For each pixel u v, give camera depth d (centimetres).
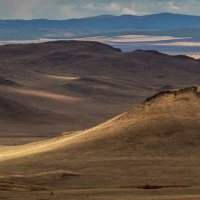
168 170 18112
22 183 17475
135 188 16325
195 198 13625
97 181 17462
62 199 14362
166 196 14350
